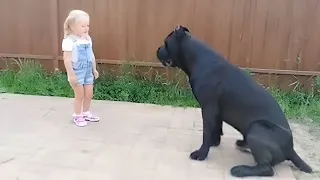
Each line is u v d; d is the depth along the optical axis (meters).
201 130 4.50
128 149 3.93
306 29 5.52
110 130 4.39
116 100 5.51
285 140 3.46
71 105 5.15
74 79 4.37
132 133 4.34
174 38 3.80
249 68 5.68
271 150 3.41
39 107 5.03
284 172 3.60
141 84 5.73
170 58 3.87
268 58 5.65
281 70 5.65
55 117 4.70
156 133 4.37
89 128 4.42
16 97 5.37
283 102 5.38
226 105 3.62
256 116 3.51
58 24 5.84
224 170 3.59
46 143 3.98
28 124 4.46
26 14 5.87
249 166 3.52
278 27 5.55
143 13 5.66
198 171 3.55
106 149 3.90
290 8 5.48
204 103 3.67
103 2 5.69
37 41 5.93
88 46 4.46
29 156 3.69
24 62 6.01
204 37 5.66
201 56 3.71
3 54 6.02
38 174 3.38
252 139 3.43
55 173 3.40
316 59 5.60
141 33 5.73
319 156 4.07
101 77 5.78
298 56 5.61
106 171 3.47
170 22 5.66
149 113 5.01
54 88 5.63
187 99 5.53
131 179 3.36
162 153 3.87
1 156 3.66
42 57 5.96
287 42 5.59
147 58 5.80
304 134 4.62
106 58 5.85
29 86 5.65
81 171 3.46
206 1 5.55
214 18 5.59
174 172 3.51
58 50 5.91
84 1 5.73
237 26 5.59
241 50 5.65
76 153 3.79
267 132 3.43
